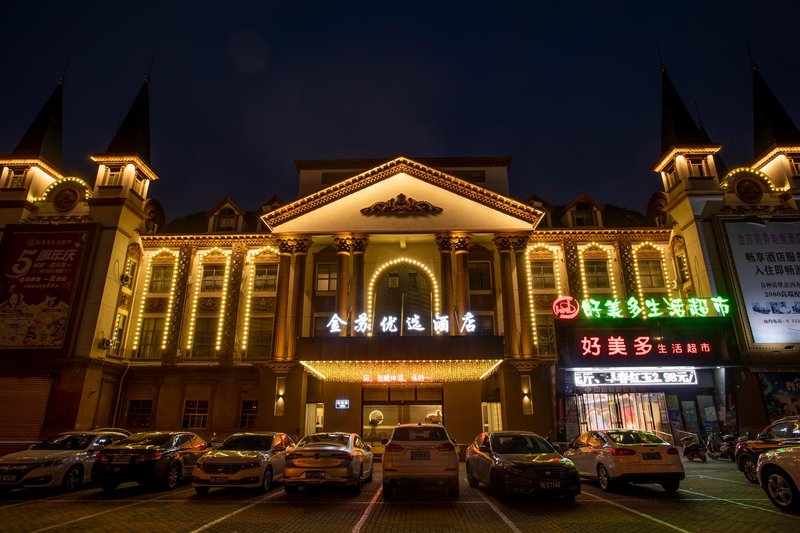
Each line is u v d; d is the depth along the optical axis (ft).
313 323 90.58
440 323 82.64
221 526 29.32
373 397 83.56
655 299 92.07
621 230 95.09
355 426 80.48
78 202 91.50
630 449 39.75
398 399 83.41
